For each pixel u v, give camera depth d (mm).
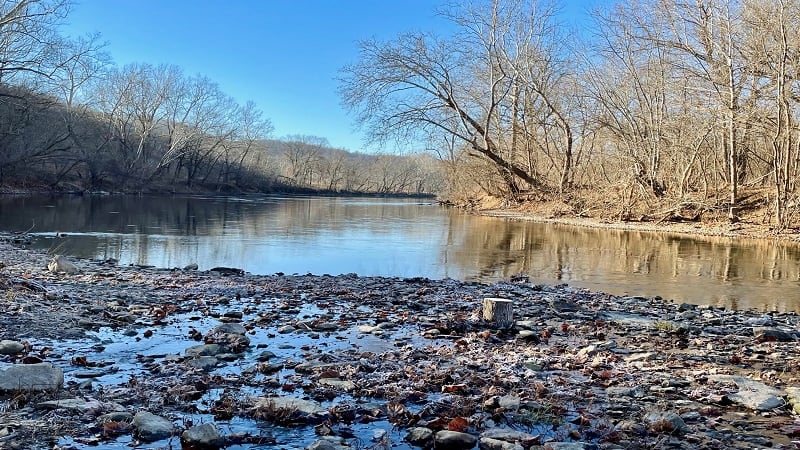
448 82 39688
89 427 4270
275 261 16250
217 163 79500
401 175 113875
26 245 17094
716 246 21844
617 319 9148
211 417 4605
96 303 8648
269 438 4254
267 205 48531
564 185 40906
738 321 9359
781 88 24891
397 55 38625
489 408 4969
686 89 30672
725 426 4738
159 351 6441
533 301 10516
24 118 47688
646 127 35375
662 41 31234
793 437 4543
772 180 32531
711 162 35844
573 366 6324
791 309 10977
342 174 107562
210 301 9414
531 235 25906
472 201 54781
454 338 7504
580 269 15867
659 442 4383
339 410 4758
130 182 62156
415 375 5797
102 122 59812
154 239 20188
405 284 12188
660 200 32750
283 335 7379
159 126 70375
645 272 15461
